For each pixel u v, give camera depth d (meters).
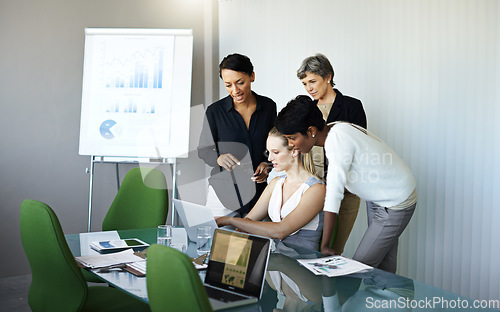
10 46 4.21
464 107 3.09
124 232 2.72
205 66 4.87
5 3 4.18
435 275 3.28
